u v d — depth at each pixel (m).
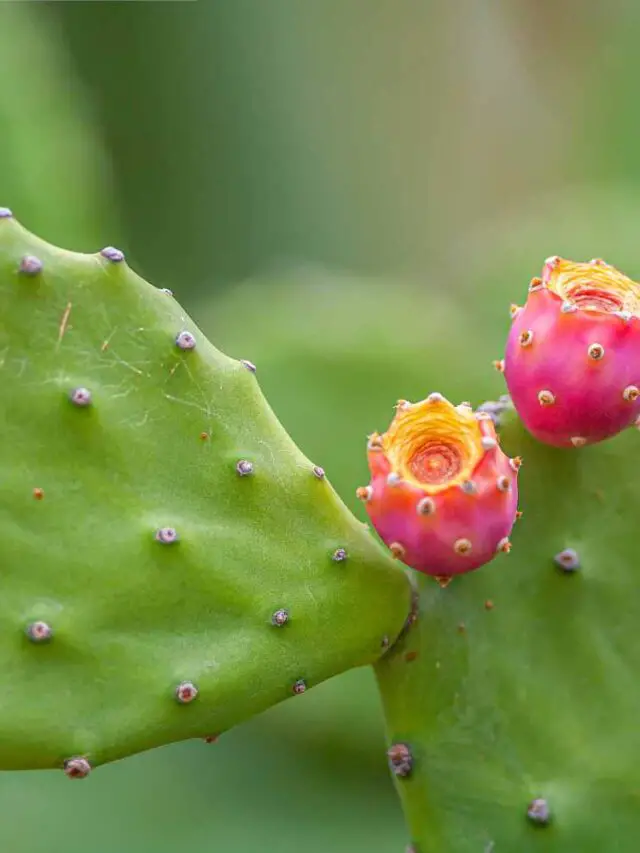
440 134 1.68
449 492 0.63
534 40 1.70
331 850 1.00
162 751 1.09
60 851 0.97
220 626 0.63
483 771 0.66
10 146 1.04
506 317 1.27
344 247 1.57
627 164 1.46
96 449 0.63
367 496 0.64
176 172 1.40
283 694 0.64
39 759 0.62
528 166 1.77
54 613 0.62
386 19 1.55
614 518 0.68
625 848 0.65
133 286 0.63
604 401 0.65
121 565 0.63
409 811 0.66
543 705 0.66
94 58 1.34
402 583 0.66
